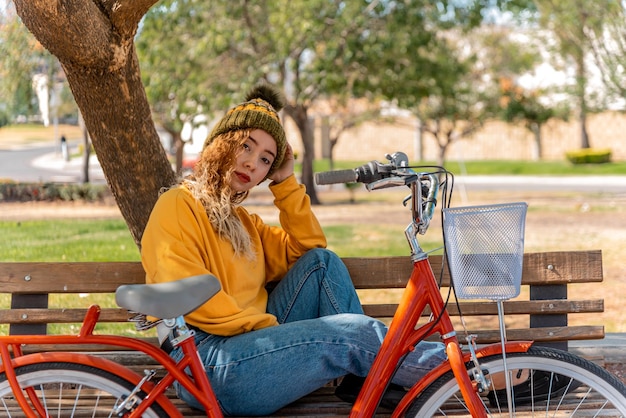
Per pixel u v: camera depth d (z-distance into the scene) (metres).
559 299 3.47
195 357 2.76
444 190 2.76
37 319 3.43
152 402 2.73
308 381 2.92
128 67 3.59
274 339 2.87
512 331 3.42
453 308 3.49
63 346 3.55
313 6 13.77
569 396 3.13
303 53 16.42
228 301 2.95
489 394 3.03
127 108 3.68
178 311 2.58
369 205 17.66
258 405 2.93
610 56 17.03
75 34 3.23
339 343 2.87
